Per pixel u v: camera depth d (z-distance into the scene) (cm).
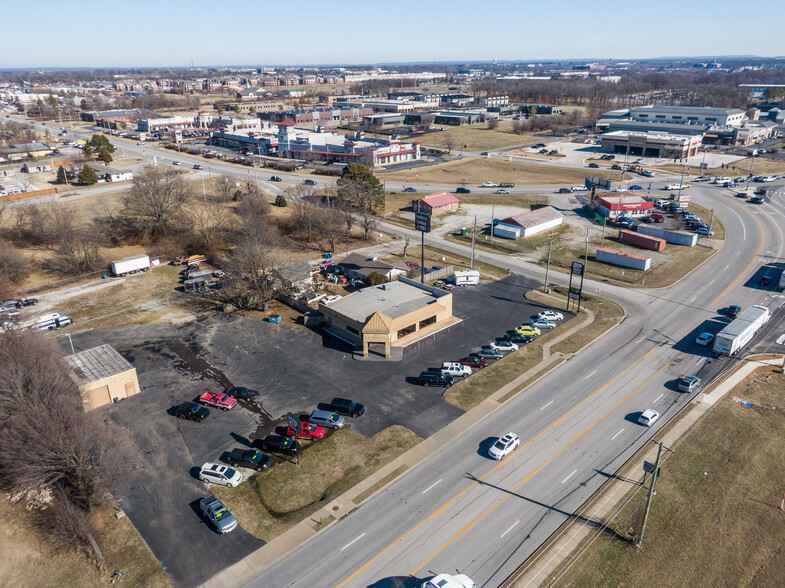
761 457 5234
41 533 4384
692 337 7562
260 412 5956
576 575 3997
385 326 6981
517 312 8394
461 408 6006
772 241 11550
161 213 11750
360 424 5734
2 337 5919
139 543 4288
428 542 4300
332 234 11488
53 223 10881
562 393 6284
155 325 8062
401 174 18662
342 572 4041
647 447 5375
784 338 7406
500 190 16412
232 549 4231
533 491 4819
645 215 13400
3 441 4581
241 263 8606
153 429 5675
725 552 4200
